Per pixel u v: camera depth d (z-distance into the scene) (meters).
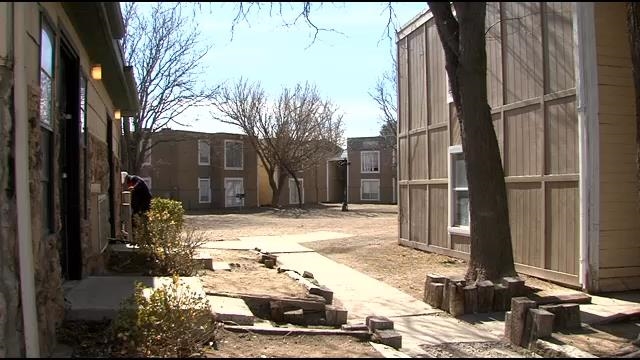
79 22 6.79
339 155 56.75
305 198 53.75
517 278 8.05
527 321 6.16
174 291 5.24
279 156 42.69
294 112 42.66
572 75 9.07
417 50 14.50
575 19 8.89
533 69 10.04
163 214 9.52
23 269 4.13
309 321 7.12
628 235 8.86
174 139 37.31
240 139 45.12
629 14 6.34
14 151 4.29
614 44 8.88
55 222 5.47
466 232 12.22
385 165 56.41
